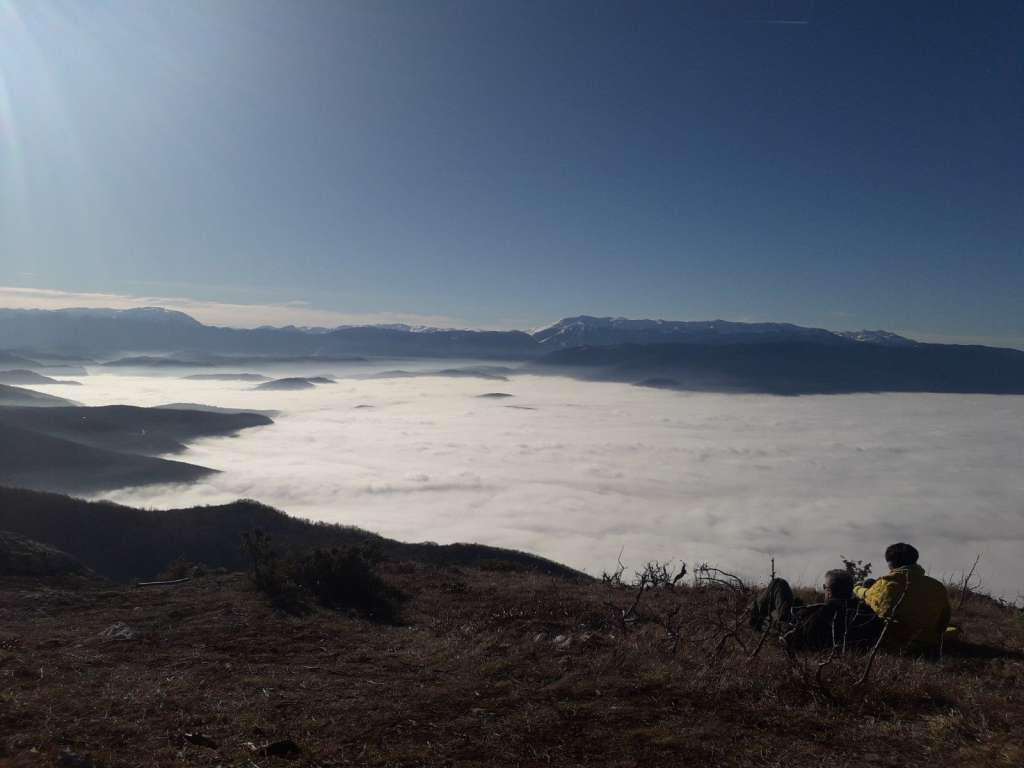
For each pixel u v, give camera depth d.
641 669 6.50
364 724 5.23
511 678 6.51
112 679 6.52
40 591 12.17
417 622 10.28
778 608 7.58
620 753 4.59
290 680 6.61
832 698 5.45
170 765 4.33
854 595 7.73
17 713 5.20
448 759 4.53
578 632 8.64
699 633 7.97
